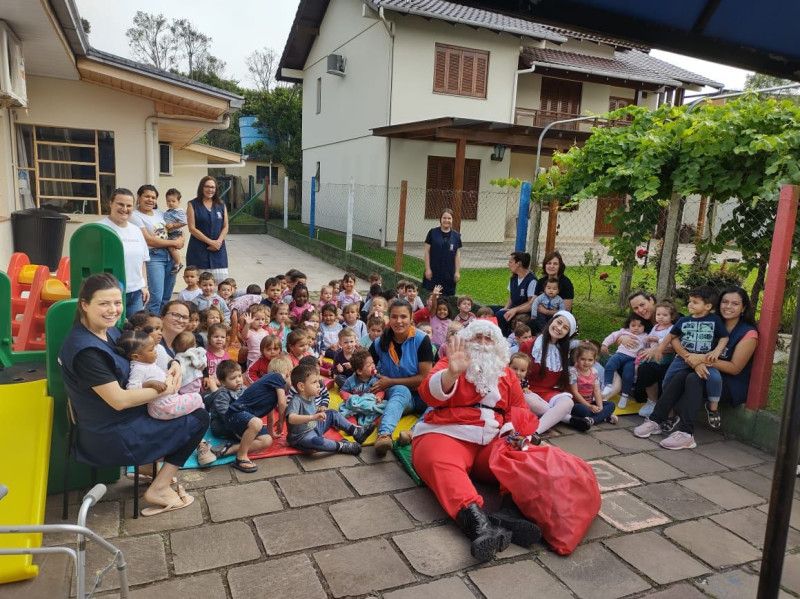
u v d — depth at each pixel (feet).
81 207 27.81
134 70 24.77
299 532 9.99
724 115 18.54
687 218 30.78
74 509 10.33
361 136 58.29
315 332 19.63
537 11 6.20
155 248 21.09
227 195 86.07
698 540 10.32
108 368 9.25
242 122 100.01
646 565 9.52
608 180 21.53
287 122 88.69
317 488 11.54
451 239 25.34
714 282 22.77
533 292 21.94
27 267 17.53
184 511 10.47
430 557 9.45
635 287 30.89
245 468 12.03
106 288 9.18
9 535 8.46
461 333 11.98
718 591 8.96
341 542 9.77
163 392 9.82
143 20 162.71
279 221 75.51
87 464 9.86
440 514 10.77
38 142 26.58
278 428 13.20
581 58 62.03
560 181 24.63
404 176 54.85
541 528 9.98
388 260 40.78
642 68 64.23
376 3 48.73
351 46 59.41
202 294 21.62
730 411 15.12
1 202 22.94
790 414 5.93
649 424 14.97
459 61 54.54
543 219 51.62
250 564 9.09
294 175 90.17
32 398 10.81
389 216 54.65
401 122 53.42
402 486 11.78
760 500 11.84
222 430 13.43
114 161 27.84
